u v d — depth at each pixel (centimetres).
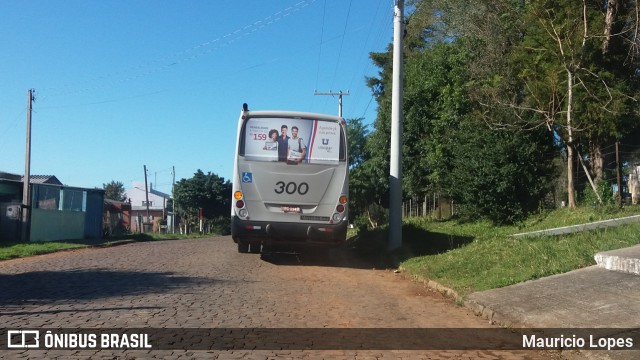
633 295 750
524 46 1784
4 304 872
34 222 2428
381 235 1973
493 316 791
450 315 836
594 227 1227
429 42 3042
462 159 1805
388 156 2753
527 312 764
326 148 1366
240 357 605
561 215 1559
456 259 1205
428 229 1945
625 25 1645
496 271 1034
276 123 1370
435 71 2295
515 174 1686
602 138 1666
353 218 3569
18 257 1745
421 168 2325
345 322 782
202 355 609
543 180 1711
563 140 1680
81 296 946
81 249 2092
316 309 868
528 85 1711
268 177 1352
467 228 1794
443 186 2033
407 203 3403
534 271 956
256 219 1348
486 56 2098
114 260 1553
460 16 2298
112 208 4222
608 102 1534
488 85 1956
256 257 1602
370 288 1078
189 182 6025
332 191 1358
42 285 1072
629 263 848
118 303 884
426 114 2320
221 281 1131
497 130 1725
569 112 1549
